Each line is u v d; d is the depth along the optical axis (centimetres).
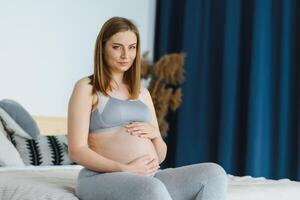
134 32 175
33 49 368
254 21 393
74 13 395
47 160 293
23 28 362
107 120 169
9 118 300
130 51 174
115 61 172
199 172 156
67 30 390
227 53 409
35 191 173
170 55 421
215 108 426
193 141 428
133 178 147
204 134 425
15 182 189
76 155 162
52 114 376
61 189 173
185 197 157
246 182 221
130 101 176
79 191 164
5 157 266
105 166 160
